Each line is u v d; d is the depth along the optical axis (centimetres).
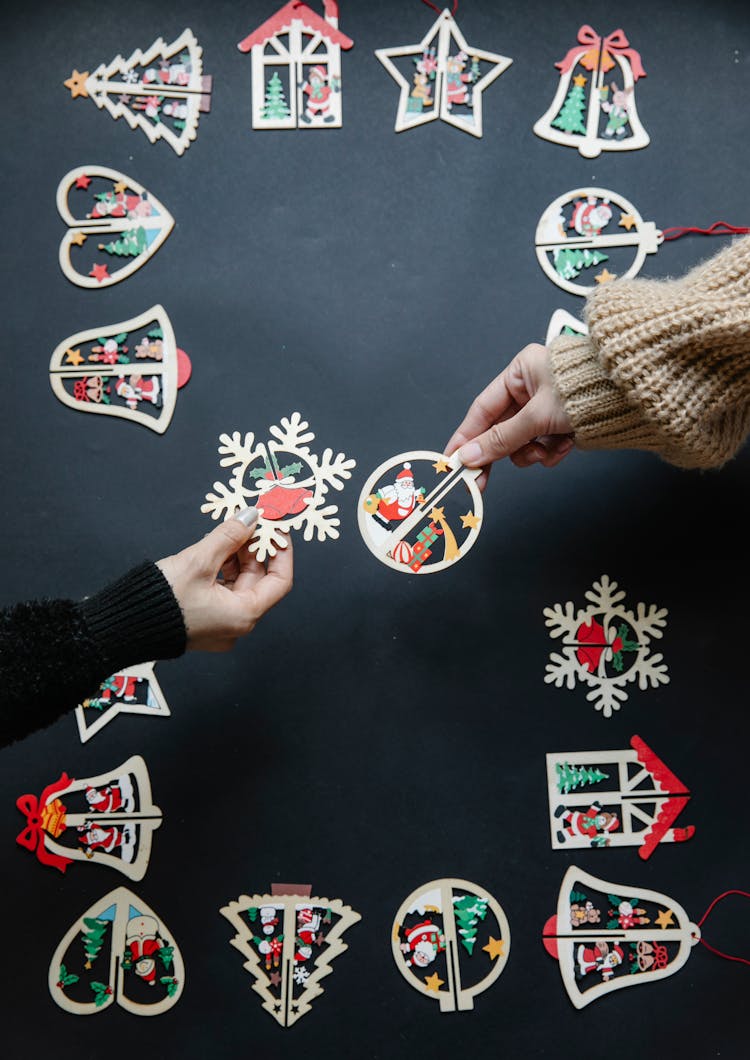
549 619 78
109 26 81
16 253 81
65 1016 76
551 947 76
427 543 76
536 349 74
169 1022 76
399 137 81
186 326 80
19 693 64
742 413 70
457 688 78
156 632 67
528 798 77
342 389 80
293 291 80
